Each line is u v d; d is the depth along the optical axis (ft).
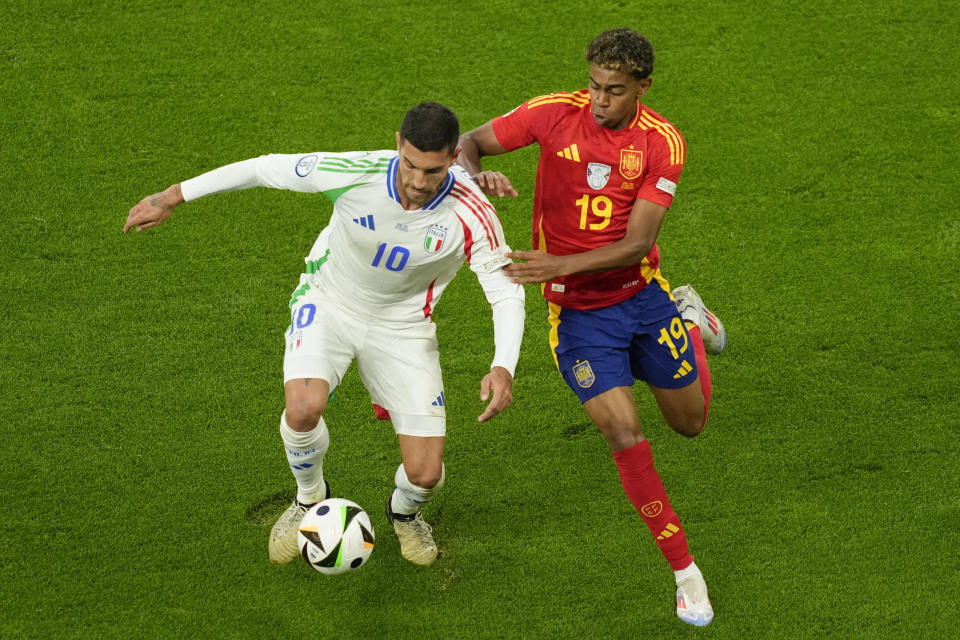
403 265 54.39
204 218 82.07
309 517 55.83
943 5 102.27
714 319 71.77
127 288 76.74
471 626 59.16
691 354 62.28
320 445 56.85
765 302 78.38
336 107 91.15
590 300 59.77
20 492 63.98
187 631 57.98
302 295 58.18
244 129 88.84
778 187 86.43
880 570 62.28
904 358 74.59
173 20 97.81
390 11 100.17
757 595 61.21
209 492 64.90
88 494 64.23
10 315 74.28
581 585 61.46
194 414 69.21
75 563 60.70
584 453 68.74
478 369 73.31
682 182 86.58
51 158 85.51
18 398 69.21
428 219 53.11
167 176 84.64
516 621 59.52
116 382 70.69
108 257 78.69
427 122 48.24
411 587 61.05
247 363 72.43
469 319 76.59
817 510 65.57
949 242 82.48
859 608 60.44
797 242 82.48
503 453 68.69
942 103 93.56
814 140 90.12
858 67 96.63
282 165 53.98
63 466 65.67
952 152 89.45
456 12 100.32
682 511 65.67
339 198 53.16
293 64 94.63
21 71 92.22
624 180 56.75
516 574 61.93
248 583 60.54
